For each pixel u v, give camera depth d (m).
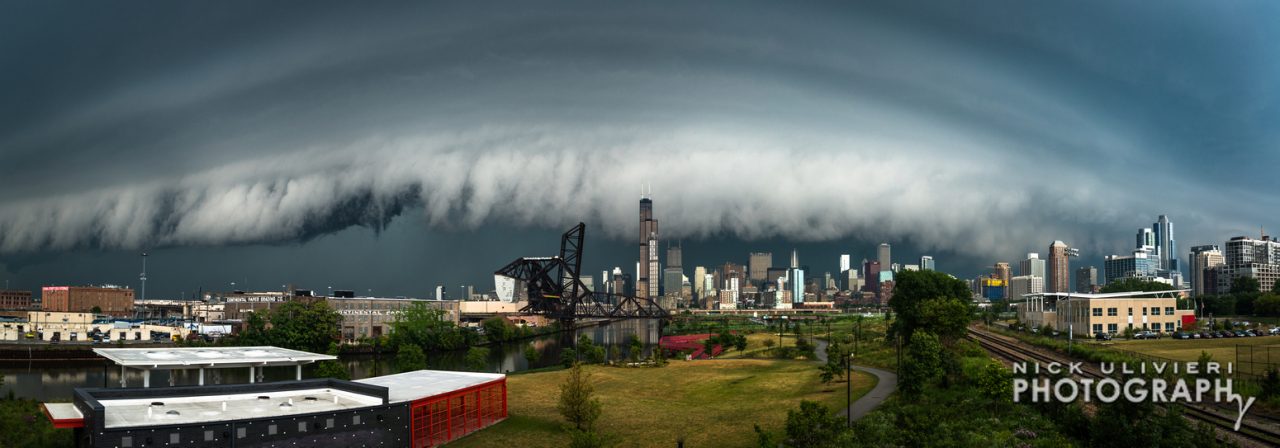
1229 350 160.25
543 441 101.38
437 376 119.62
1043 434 88.69
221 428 76.94
